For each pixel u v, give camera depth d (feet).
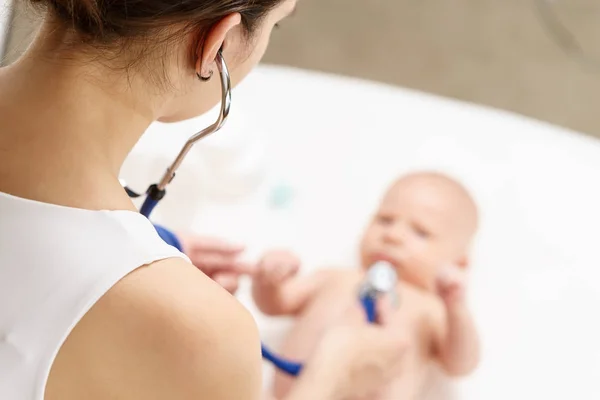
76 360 1.50
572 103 6.81
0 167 1.51
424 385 4.11
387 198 4.38
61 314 1.47
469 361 4.00
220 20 1.50
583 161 4.70
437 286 3.83
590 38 7.06
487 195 4.64
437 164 4.75
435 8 7.11
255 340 1.65
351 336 3.78
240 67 1.77
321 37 6.97
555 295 4.33
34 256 1.48
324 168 4.75
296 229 4.58
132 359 1.51
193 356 1.52
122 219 1.54
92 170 1.55
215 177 4.38
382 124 4.87
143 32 1.49
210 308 1.55
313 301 4.18
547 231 4.51
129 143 1.65
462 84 6.87
